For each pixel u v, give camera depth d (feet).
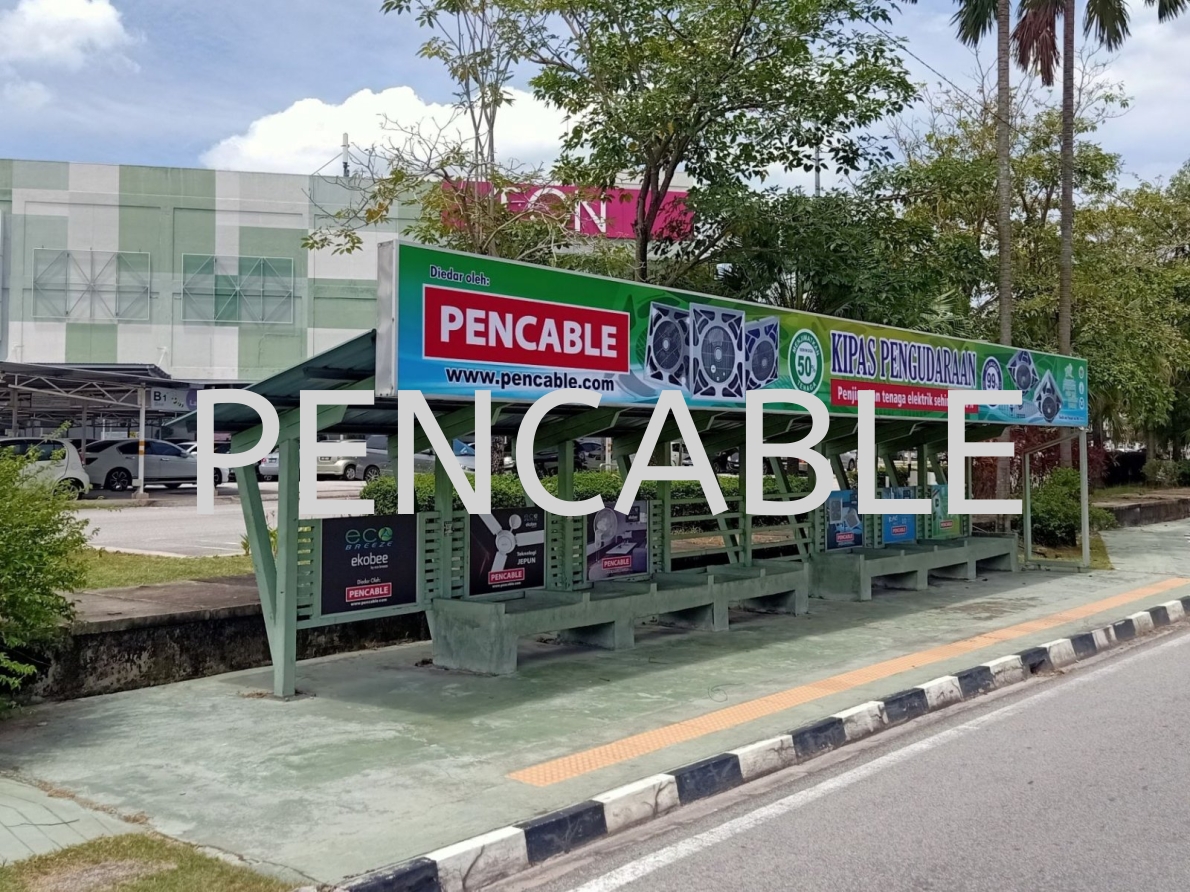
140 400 80.79
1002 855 14.99
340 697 23.26
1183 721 22.77
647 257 49.78
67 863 13.44
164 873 13.15
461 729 20.61
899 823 16.43
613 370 25.04
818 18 42.86
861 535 42.78
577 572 30.35
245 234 121.29
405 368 20.52
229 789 16.81
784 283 48.24
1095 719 23.12
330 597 24.23
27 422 104.63
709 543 44.14
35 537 20.97
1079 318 66.13
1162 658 30.58
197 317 120.37
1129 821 16.35
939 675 25.90
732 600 32.73
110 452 92.53
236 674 25.58
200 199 120.06
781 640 30.76
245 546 42.42
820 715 21.84
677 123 43.73
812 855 15.10
